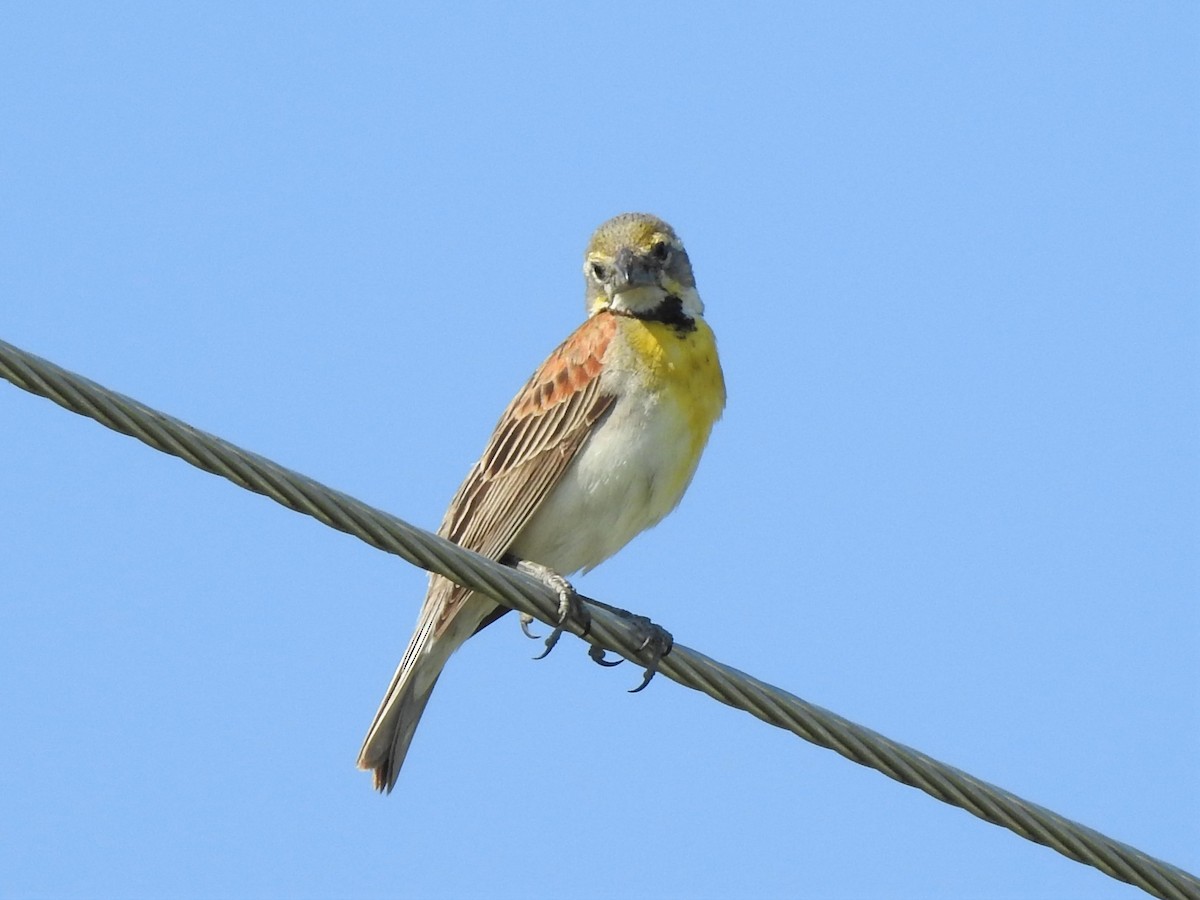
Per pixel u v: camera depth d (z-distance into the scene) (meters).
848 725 10.81
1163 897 10.67
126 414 9.66
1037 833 10.62
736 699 10.98
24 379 9.45
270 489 10.09
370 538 10.45
